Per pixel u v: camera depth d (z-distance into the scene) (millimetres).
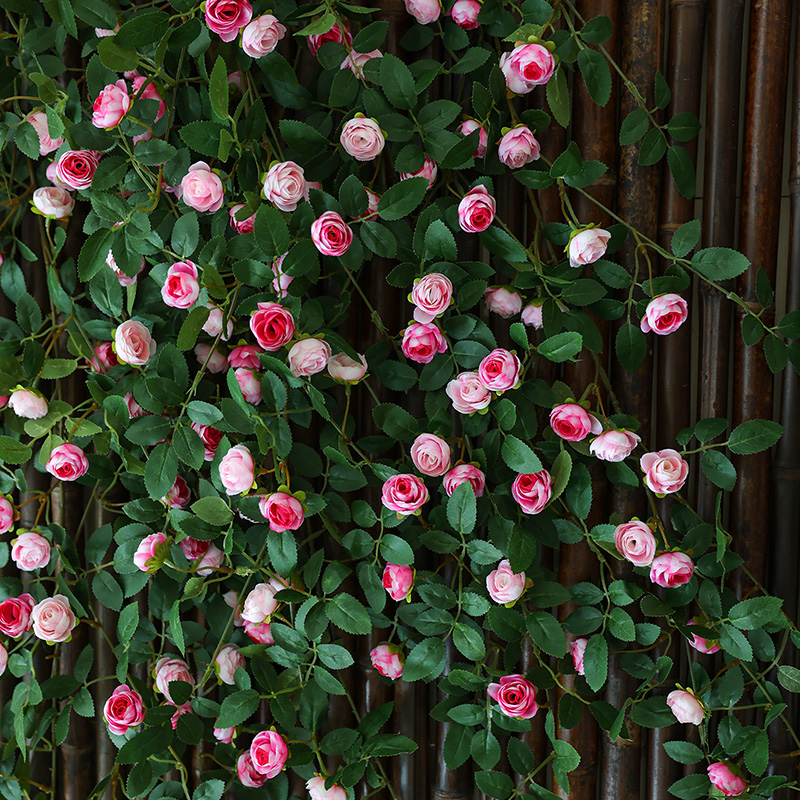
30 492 2193
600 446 2104
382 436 2145
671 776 2174
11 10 2145
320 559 2115
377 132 2090
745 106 2158
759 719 2160
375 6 2150
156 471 2094
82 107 2146
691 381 2189
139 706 2131
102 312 2162
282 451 2098
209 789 2146
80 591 2176
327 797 2121
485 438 2115
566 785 2131
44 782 2225
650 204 2158
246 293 2125
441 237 2100
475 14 2115
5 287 2189
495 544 2113
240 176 2104
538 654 2146
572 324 2119
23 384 2152
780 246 2180
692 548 2129
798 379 2162
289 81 2111
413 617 2135
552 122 2156
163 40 2080
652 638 2129
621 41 2150
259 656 2137
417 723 2197
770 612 2111
